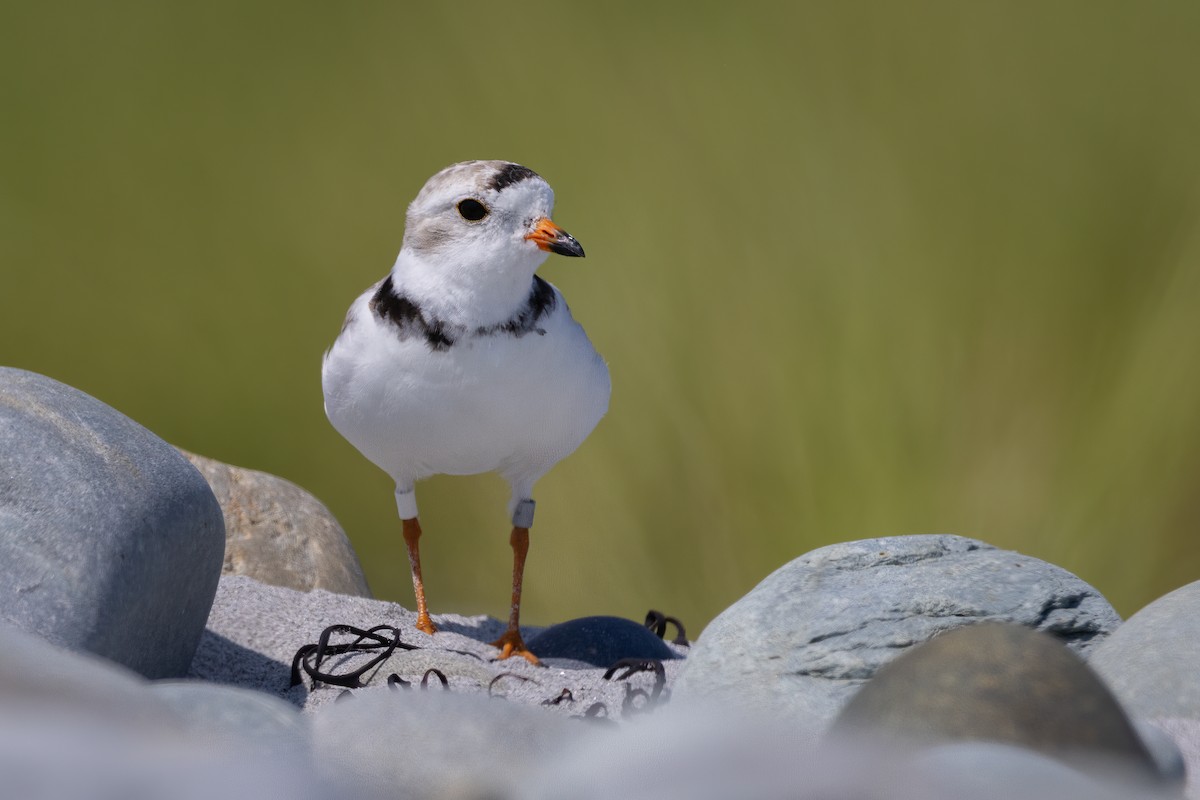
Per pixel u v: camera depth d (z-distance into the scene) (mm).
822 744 2986
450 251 6320
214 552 5770
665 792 2803
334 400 6734
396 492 7418
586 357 6652
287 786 2906
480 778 3113
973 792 2857
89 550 5133
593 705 5379
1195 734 4355
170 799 2773
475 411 6539
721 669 5148
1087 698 3654
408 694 3453
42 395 5695
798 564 5461
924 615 5133
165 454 5723
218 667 6055
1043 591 5242
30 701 3160
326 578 8234
